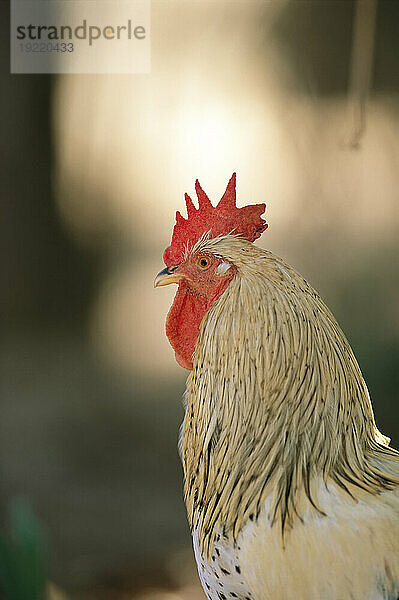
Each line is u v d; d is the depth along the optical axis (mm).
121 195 7652
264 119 6387
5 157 7152
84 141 7195
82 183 7461
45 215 7434
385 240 6098
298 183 6562
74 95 6898
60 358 7031
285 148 6520
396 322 5312
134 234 7832
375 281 5840
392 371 4586
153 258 7828
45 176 7328
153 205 7750
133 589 3943
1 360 6906
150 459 5531
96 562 4191
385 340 4895
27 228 7379
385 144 5625
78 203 7531
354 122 3381
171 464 5469
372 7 3365
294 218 6598
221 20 5172
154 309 7684
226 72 5598
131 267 7820
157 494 5062
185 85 6199
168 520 4699
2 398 6387
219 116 6520
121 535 4500
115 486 5160
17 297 7367
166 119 6840
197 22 5668
